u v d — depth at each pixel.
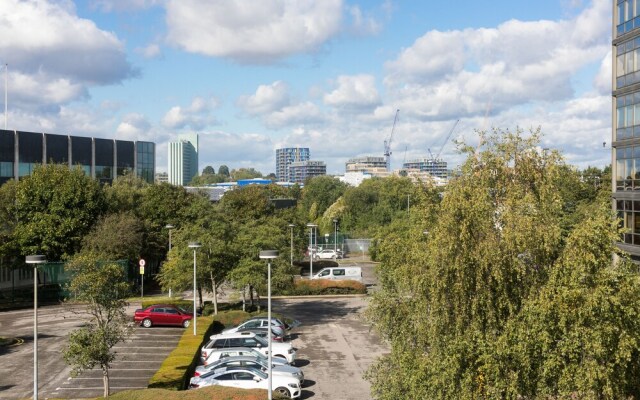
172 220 59.91
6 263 49.50
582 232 12.63
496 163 16.92
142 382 24.89
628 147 34.41
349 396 23.09
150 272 59.94
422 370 14.02
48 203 51.16
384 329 17.69
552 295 12.59
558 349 12.20
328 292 52.53
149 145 95.31
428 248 15.62
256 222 46.84
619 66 35.41
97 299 21.91
